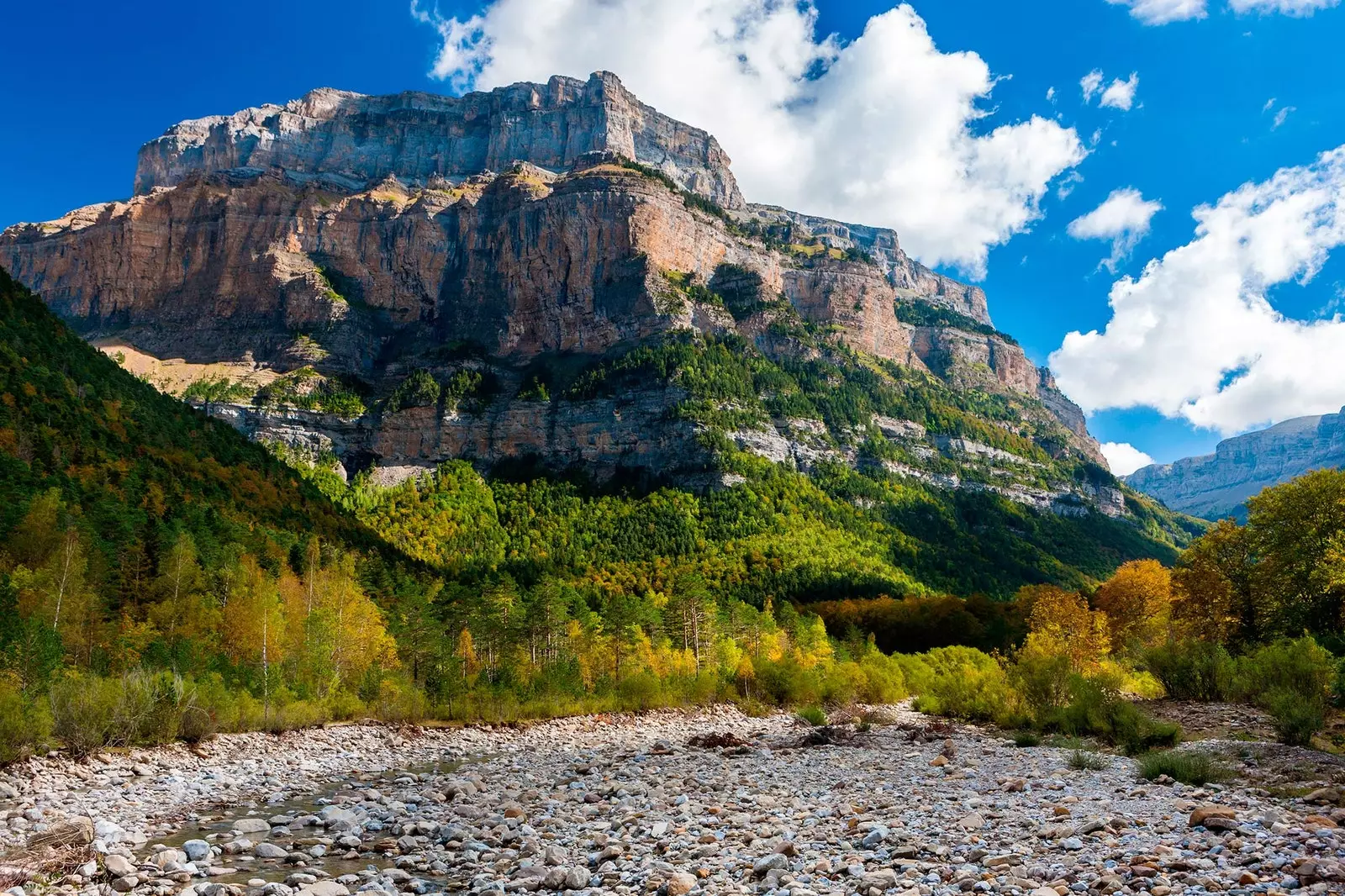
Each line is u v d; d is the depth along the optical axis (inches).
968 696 2389.3
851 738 1863.9
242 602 2253.9
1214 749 1295.5
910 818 858.1
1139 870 553.9
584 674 3100.4
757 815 930.1
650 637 3816.4
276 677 2090.3
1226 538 2746.1
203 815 1023.0
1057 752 1462.8
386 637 2812.5
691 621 3826.3
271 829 938.7
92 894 627.8
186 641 1975.9
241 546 2940.5
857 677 3026.6
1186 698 2001.7
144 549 2463.1
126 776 1255.5
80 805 1031.0
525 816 1016.9
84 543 2218.3
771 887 614.9
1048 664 1947.6
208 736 1643.7
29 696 1378.0
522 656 3161.9
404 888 685.3
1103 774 1140.5
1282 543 2427.4
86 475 3115.2
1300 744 1322.6
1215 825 678.5
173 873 692.1
